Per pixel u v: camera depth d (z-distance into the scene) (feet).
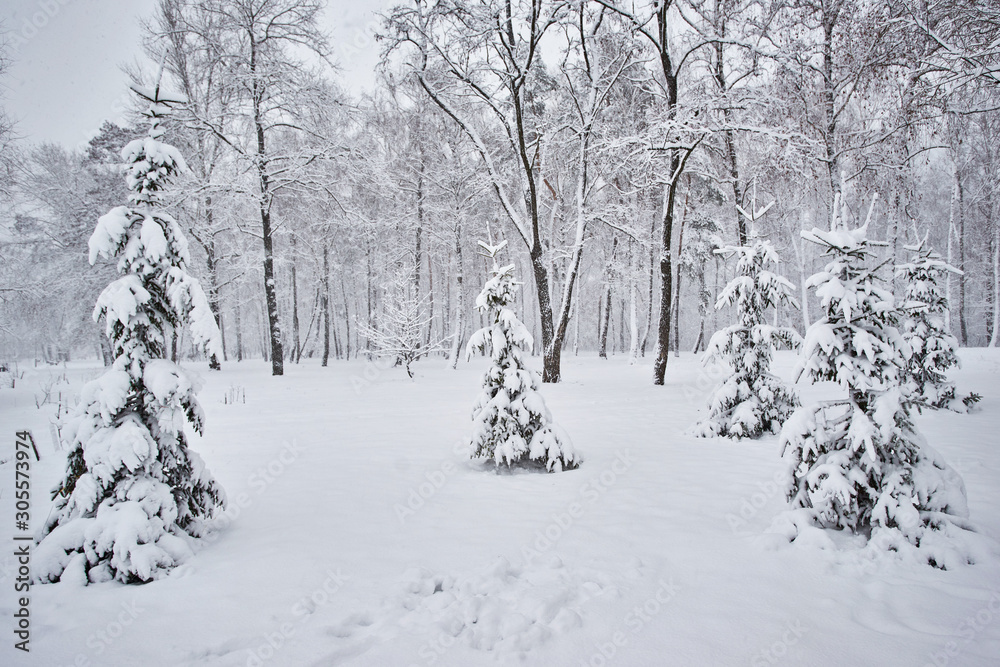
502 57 51.34
